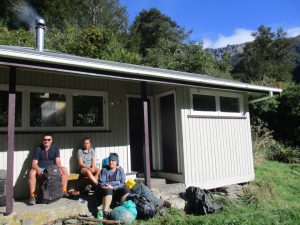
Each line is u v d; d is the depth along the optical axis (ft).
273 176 31.53
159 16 131.23
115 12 103.60
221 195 23.67
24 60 15.37
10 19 77.71
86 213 17.44
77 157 21.17
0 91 19.49
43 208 16.03
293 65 160.86
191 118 24.41
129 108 25.68
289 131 47.09
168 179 24.64
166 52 77.77
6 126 19.34
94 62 17.37
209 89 25.79
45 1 84.89
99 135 23.24
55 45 65.31
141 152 25.95
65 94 22.17
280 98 47.78
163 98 25.95
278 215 19.58
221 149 26.30
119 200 18.69
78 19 89.20
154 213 17.99
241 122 28.81
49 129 21.08
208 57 68.90
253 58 146.82
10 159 15.10
